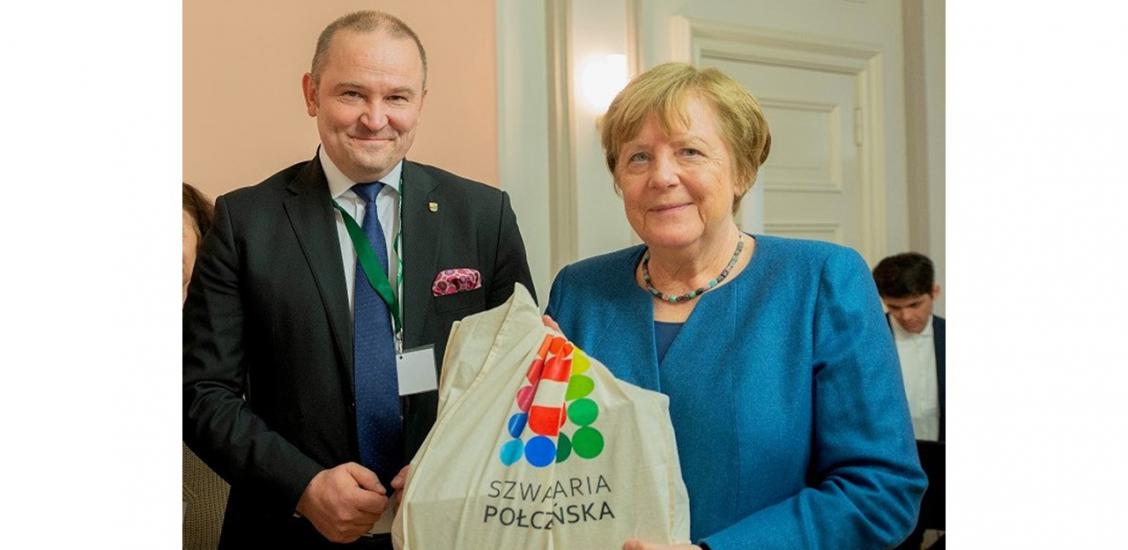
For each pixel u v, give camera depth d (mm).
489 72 2963
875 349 1154
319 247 1546
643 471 1076
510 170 3000
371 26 1518
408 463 1517
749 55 3443
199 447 1472
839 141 3684
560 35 3059
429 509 1088
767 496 1146
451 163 2895
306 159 2668
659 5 3232
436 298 1586
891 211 3791
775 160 3512
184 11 2477
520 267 1698
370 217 1587
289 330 1517
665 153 1178
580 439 1101
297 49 2646
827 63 3627
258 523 1562
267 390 1552
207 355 1511
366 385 1513
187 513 1750
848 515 1088
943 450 2068
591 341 1297
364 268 1555
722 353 1192
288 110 2639
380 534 1504
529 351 1174
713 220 1196
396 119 1514
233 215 1562
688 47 3277
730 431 1147
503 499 1082
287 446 1444
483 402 1150
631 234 3229
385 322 1550
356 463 1455
